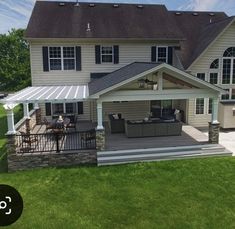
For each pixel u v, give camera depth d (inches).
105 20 1275.8
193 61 1100.5
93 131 834.2
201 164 767.7
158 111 1218.6
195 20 1423.5
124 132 1008.2
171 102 1242.6
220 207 549.6
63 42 1145.4
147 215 528.7
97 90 825.5
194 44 1251.2
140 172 722.2
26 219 523.8
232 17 1087.6
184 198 585.3
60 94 886.4
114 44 1184.2
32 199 595.8
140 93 825.5
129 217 523.8
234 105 1117.1
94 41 1160.2
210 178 676.1
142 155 807.7
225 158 815.7
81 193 618.2
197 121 1168.2
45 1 1337.4
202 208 547.5
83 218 524.4
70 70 1172.5
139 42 1198.9
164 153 821.2
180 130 964.6
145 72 783.1
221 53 1130.0
